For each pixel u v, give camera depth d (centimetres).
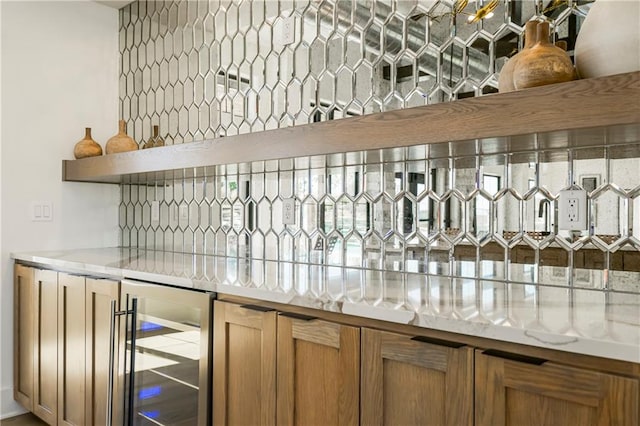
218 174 254
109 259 240
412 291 147
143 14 312
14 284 276
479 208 174
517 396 102
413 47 190
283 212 234
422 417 116
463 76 177
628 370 89
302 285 159
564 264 156
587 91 115
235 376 159
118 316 202
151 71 306
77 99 306
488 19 172
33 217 286
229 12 261
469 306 123
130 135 319
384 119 153
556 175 158
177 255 265
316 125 171
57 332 239
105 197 316
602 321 106
